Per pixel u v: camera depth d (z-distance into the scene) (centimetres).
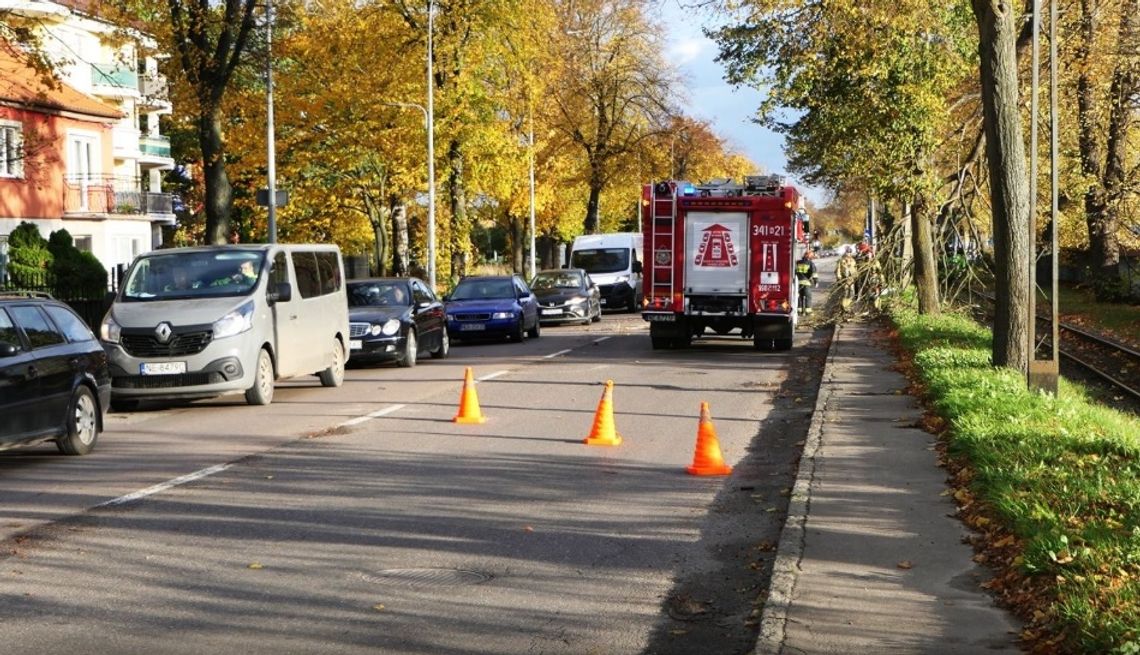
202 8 3316
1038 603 641
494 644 630
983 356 1967
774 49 2725
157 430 1494
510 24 4634
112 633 647
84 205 4653
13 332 1209
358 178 4903
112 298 1816
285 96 4450
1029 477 939
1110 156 3959
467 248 5084
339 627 657
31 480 1131
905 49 2673
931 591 694
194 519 938
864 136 2900
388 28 4478
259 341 1738
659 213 2708
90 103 4788
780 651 587
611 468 1175
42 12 3444
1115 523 777
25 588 738
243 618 674
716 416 1577
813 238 4578
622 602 711
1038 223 3412
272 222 3725
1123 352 2836
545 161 6241
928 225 3067
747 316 2697
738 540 871
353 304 2486
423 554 823
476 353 2817
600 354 2678
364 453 1267
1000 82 1764
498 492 1048
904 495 971
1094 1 2964
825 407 1548
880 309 3366
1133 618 571
